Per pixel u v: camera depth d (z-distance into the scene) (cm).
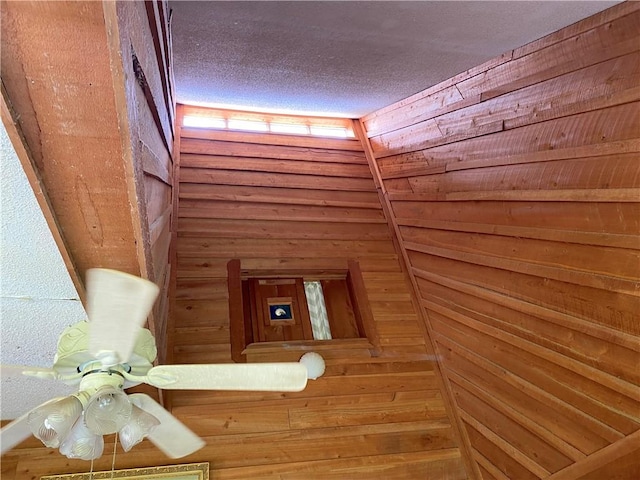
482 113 319
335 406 318
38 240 130
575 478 245
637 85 208
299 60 294
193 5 219
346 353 344
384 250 414
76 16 87
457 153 347
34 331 181
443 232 365
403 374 345
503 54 294
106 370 147
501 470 293
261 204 406
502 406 297
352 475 294
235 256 369
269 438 294
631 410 220
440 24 228
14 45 89
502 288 298
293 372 146
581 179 237
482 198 315
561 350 255
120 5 94
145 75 148
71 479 252
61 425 127
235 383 150
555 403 260
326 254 396
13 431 134
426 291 379
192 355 313
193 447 181
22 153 103
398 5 208
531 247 274
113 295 108
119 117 105
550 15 224
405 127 423
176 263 350
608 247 225
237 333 330
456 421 331
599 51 227
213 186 403
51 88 97
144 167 166
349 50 271
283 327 354
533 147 272
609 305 226
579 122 240
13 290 154
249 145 440
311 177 441
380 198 448
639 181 208
